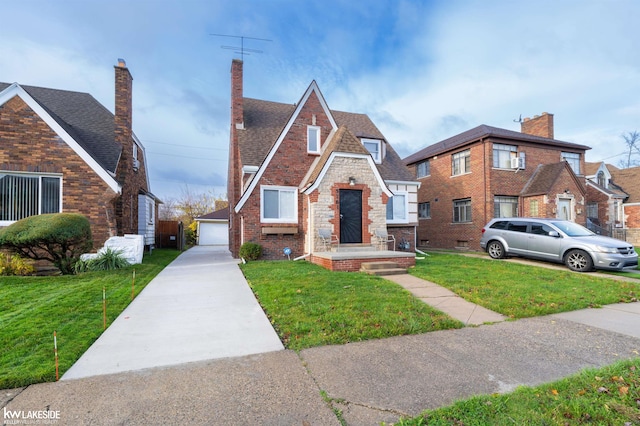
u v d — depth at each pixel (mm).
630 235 20516
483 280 8414
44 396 3014
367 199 12820
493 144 18516
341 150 12484
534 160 19422
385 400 2961
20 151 10500
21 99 10602
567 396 3006
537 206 17984
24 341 4219
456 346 4324
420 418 2643
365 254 10352
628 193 24688
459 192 20047
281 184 13461
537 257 11867
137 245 11406
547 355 4051
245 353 4039
